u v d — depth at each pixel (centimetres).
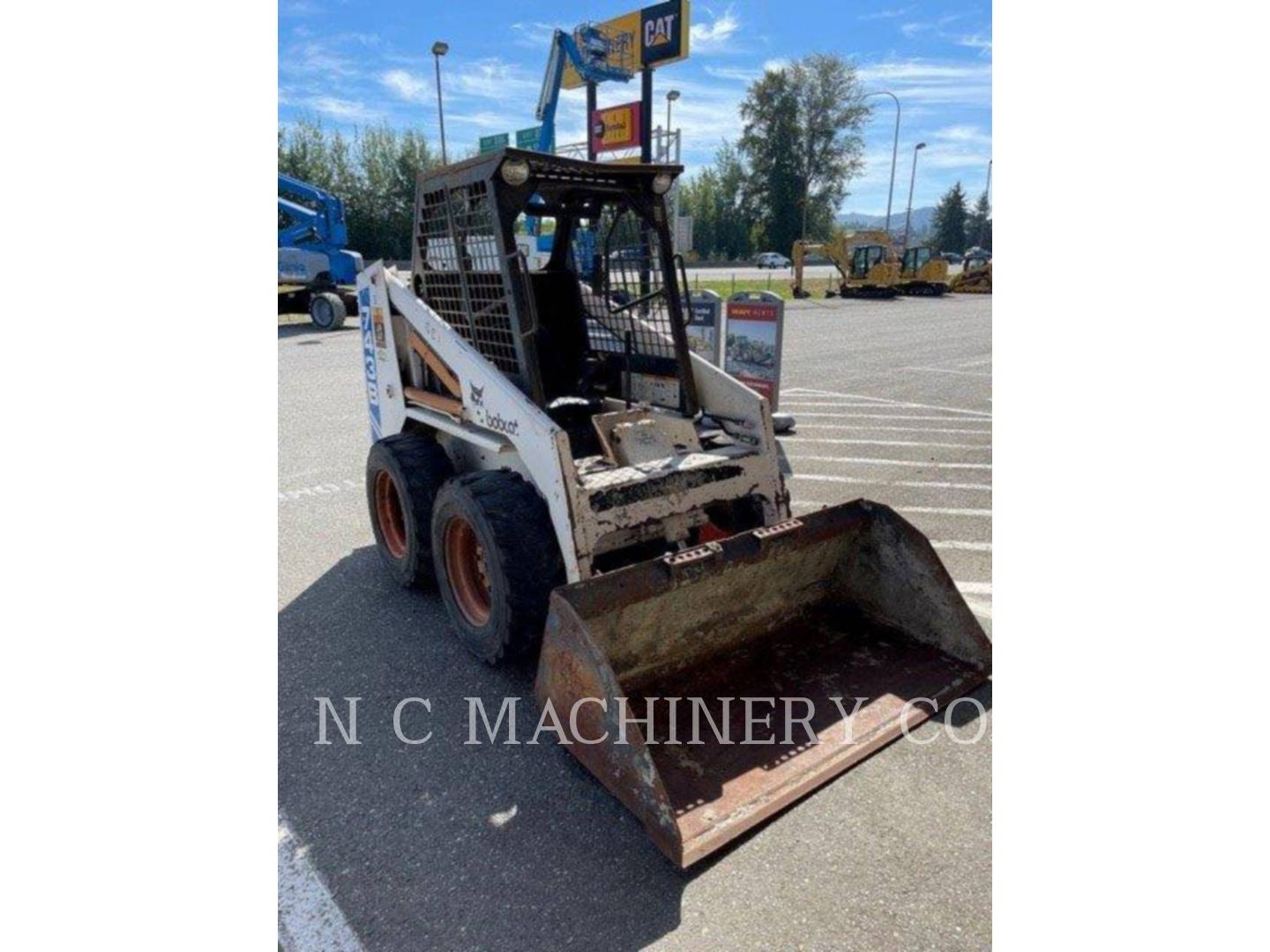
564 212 406
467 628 346
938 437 744
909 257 3023
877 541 339
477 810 255
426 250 409
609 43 1897
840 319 2059
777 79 5391
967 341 1556
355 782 269
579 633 246
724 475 345
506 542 309
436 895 221
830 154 5556
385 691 325
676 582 280
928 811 251
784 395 982
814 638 339
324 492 583
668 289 381
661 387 403
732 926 210
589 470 334
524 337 341
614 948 204
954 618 320
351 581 434
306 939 206
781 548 313
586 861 233
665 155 1989
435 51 2078
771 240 5772
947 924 210
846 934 207
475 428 365
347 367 1123
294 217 1616
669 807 221
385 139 3856
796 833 242
